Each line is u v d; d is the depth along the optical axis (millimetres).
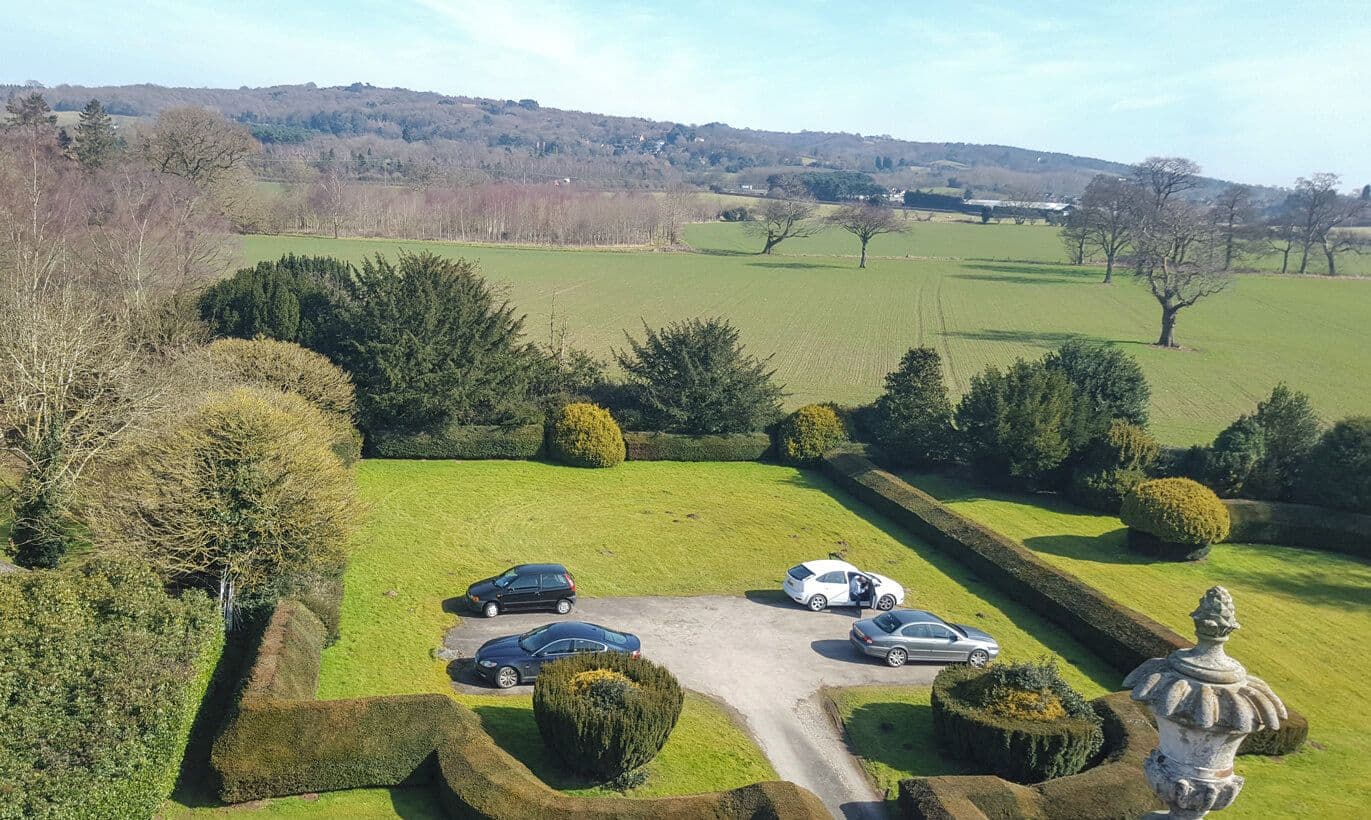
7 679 14609
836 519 38125
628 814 16156
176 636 18188
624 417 46219
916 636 25734
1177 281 81688
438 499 37656
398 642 24688
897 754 20984
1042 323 94000
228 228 76500
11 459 32781
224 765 16766
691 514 37844
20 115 96375
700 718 21969
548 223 148625
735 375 46531
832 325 89562
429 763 17922
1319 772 21234
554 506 37844
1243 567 35219
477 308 44906
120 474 24812
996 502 41656
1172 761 9836
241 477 23156
